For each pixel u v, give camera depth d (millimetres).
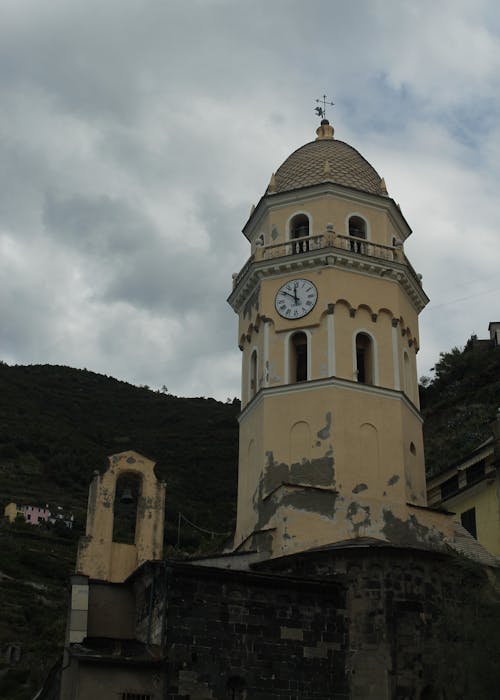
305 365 42000
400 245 45500
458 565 34312
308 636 32562
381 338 42156
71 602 33969
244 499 41219
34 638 84125
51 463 150125
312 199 44844
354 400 40000
